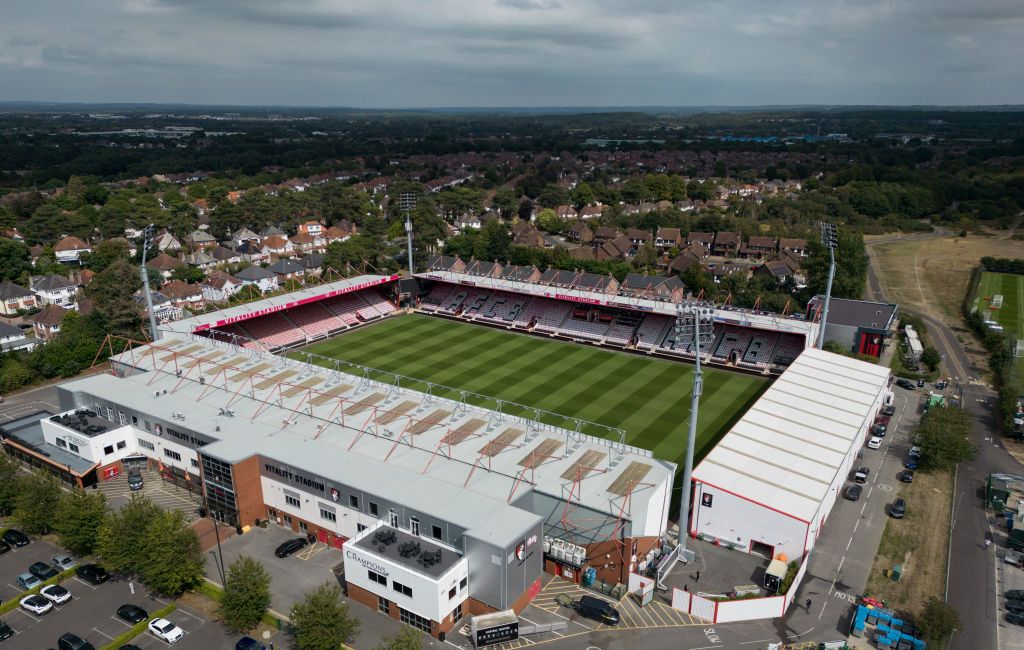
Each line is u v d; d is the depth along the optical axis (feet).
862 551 204.44
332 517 205.67
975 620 174.81
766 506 196.65
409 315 476.95
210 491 219.41
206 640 168.86
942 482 246.27
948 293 524.93
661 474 206.59
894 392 333.42
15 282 522.88
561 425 295.07
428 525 184.55
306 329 422.41
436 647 165.78
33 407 311.47
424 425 239.30
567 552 192.03
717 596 179.63
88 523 197.06
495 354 393.29
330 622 156.04
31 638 168.86
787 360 366.63
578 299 421.59
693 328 200.54
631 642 167.53
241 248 640.17
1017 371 358.23
